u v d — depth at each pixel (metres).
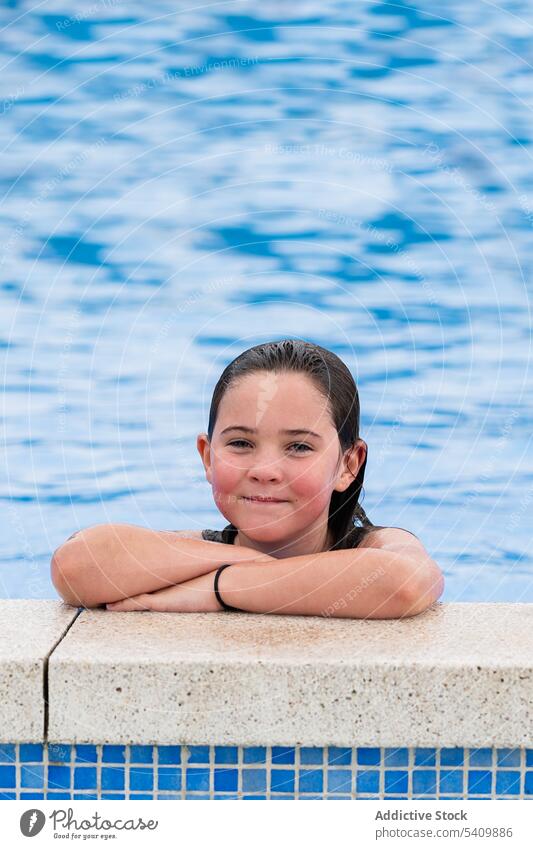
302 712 2.00
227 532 2.93
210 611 2.39
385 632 2.22
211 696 2.00
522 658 2.04
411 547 2.53
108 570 2.37
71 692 2.00
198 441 2.83
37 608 2.43
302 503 2.56
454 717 2.01
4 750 2.04
